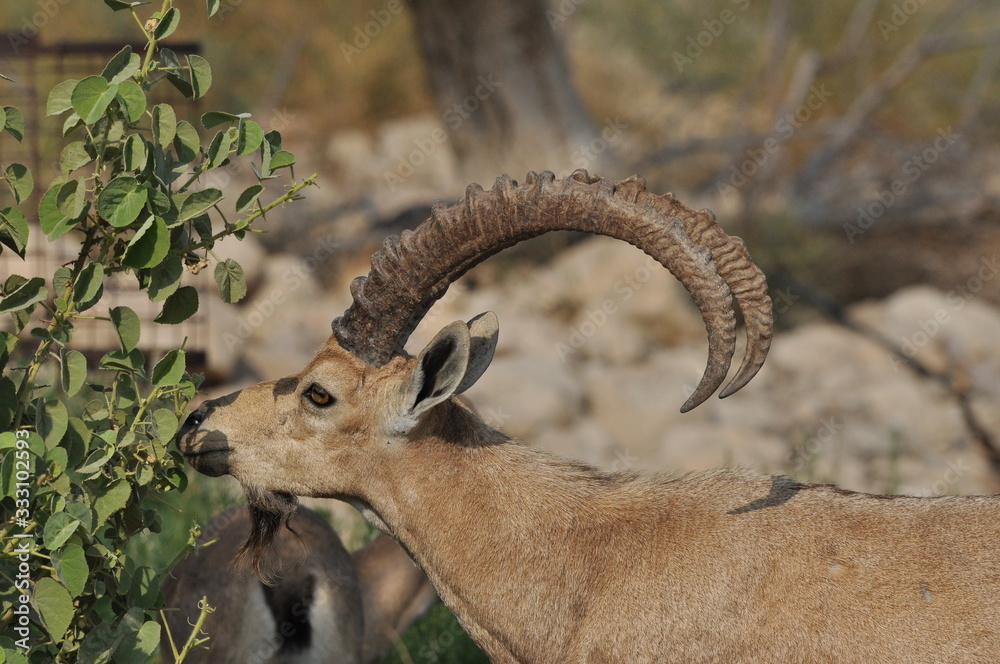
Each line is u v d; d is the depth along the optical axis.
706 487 12.36
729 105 50.41
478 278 41.16
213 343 30.25
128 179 10.27
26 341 20.56
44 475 10.13
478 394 31.55
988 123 50.28
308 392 12.34
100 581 10.77
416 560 12.59
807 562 11.48
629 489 12.41
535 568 11.98
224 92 52.94
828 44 50.84
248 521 15.30
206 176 38.06
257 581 14.41
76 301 10.56
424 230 11.86
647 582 11.69
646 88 53.41
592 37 55.69
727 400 33.84
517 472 12.34
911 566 11.37
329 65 55.66
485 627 12.27
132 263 10.47
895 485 24.73
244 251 38.53
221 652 14.36
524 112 42.34
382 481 12.38
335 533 15.80
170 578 15.52
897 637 11.04
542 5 42.16
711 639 11.41
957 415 33.00
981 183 46.78
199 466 12.59
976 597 11.11
